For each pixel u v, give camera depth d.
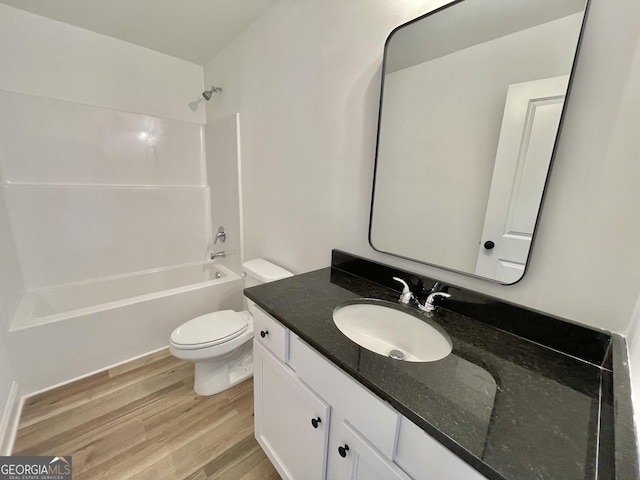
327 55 1.36
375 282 1.27
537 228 0.82
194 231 2.79
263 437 1.23
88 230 2.22
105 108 2.18
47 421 1.44
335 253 1.45
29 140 1.93
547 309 0.83
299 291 1.16
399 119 1.11
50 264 2.09
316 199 1.55
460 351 0.79
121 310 1.86
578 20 0.70
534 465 0.46
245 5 1.65
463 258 1.00
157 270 2.59
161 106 2.44
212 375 1.66
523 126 0.82
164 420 1.48
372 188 1.24
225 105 2.30
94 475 1.19
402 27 1.05
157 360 1.95
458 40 0.92
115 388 1.68
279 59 1.65
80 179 2.16
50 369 1.64
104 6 1.70
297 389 0.94
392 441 0.64
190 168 2.70
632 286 0.69
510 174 0.85
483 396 0.62
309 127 1.52
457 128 0.96
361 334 1.08
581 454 0.49
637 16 0.63
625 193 0.68
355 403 0.72
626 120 0.67
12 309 1.66
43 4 1.71
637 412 0.51
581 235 0.75
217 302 2.29
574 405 0.60
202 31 1.95
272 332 1.03
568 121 0.74
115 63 2.16
